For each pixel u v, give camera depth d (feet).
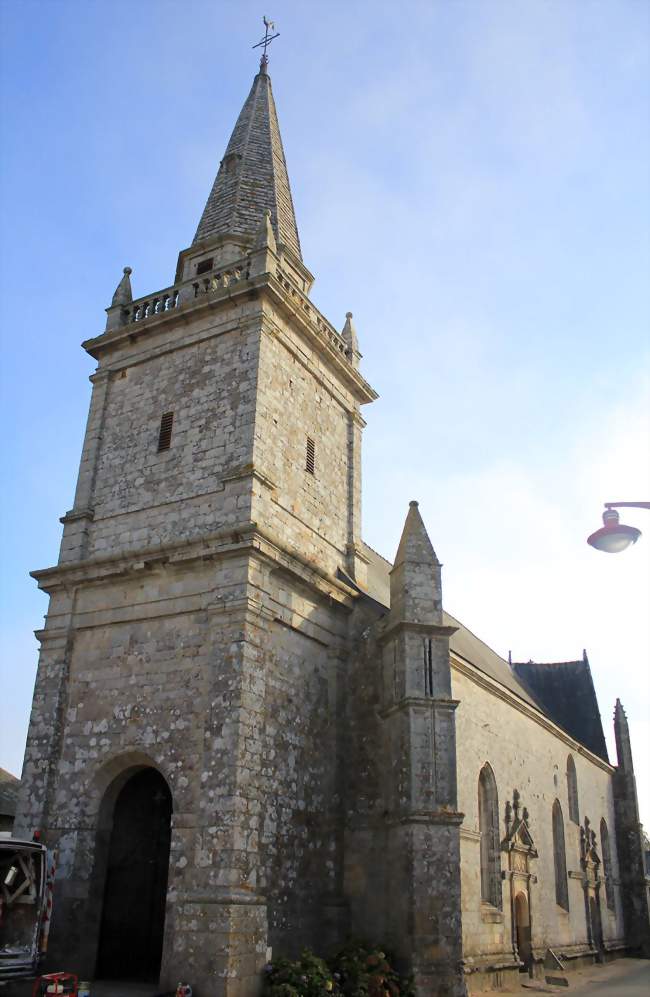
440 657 69.41
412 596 70.95
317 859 65.92
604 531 40.06
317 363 82.74
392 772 66.85
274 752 63.36
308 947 62.08
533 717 109.91
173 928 54.65
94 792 64.23
